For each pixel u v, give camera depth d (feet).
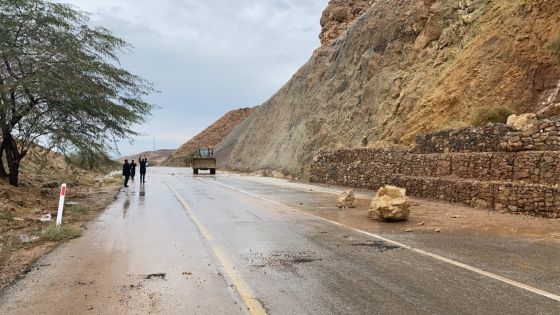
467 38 99.71
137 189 86.79
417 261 26.27
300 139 154.20
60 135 67.77
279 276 23.13
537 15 81.97
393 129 103.86
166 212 49.88
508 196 47.50
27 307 18.49
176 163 338.13
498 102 79.10
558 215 41.78
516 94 77.41
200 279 22.67
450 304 18.57
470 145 61.31
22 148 69.97
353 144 119.85
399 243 31.83
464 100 85.87
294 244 31.60
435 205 55.06
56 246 31.19
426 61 110.22
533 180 47.83
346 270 24.27
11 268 25.12
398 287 21.03
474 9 104.01
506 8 92.07
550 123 49.47
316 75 175.11
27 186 76.23
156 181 114.73
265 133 208.54
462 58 93.76
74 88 62.39
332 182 98.99
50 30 62.49
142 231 37.14
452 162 61.16
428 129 89.35
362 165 86.84
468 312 17.63
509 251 28.96
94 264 25.84
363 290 20.59
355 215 47.21
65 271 24.30
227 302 19.08
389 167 77.41
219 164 256.93
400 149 77.20
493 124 57.67
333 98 146.61
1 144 68.08
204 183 105.40
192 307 18.48
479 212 48.03
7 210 45.98
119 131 73.97
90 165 81.15
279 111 205.57
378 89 121.49
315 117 148.25
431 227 38.88
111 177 135.23
